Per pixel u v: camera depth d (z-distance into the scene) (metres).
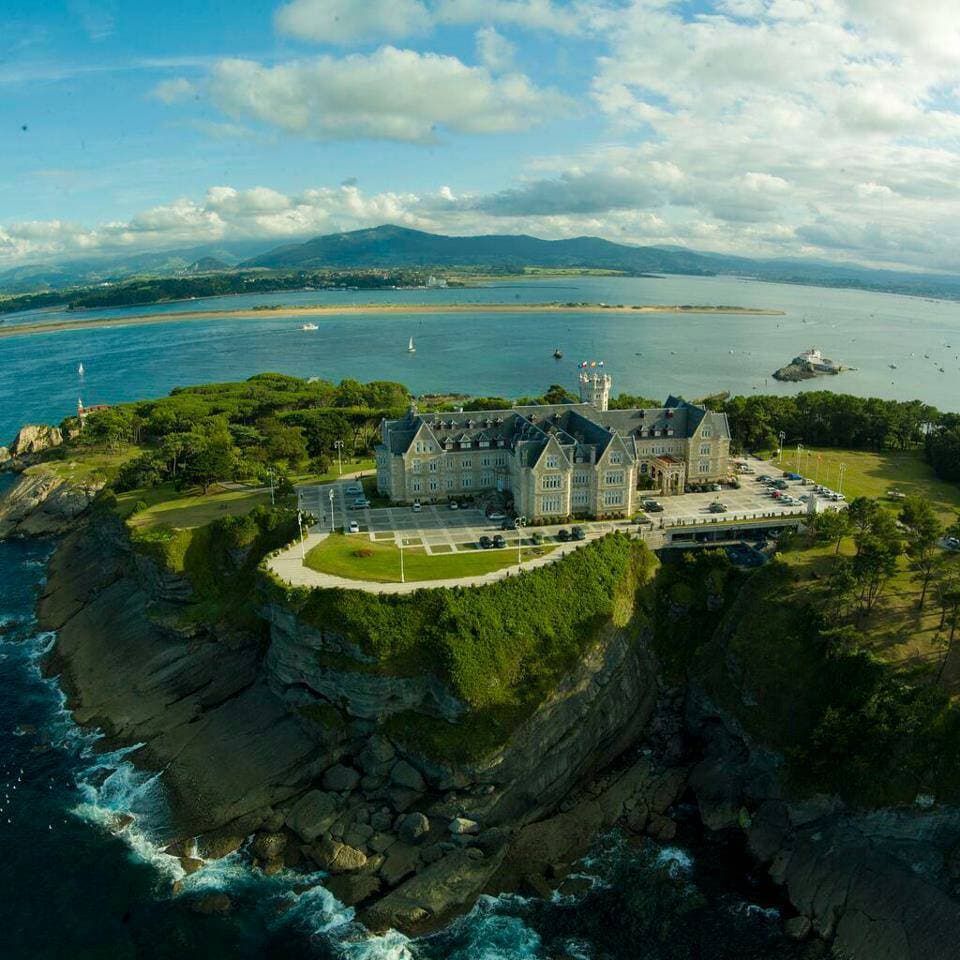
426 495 182.75
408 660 119.31
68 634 158.88
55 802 114.44
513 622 125.06
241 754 121.31
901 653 114.31
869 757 103.06
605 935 95.06
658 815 114.38
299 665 125.69
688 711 132.75
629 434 193.50
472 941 94.19
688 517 168.38
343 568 137.88
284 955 91.62
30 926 94.25
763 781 113.62
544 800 115.75
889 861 98.19
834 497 184.75
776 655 123.75
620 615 137.88
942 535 141.62
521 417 187.62
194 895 99.50
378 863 103.94
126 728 130.12
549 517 165.12
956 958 87.38
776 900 100.06
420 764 114.56
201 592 151.62
